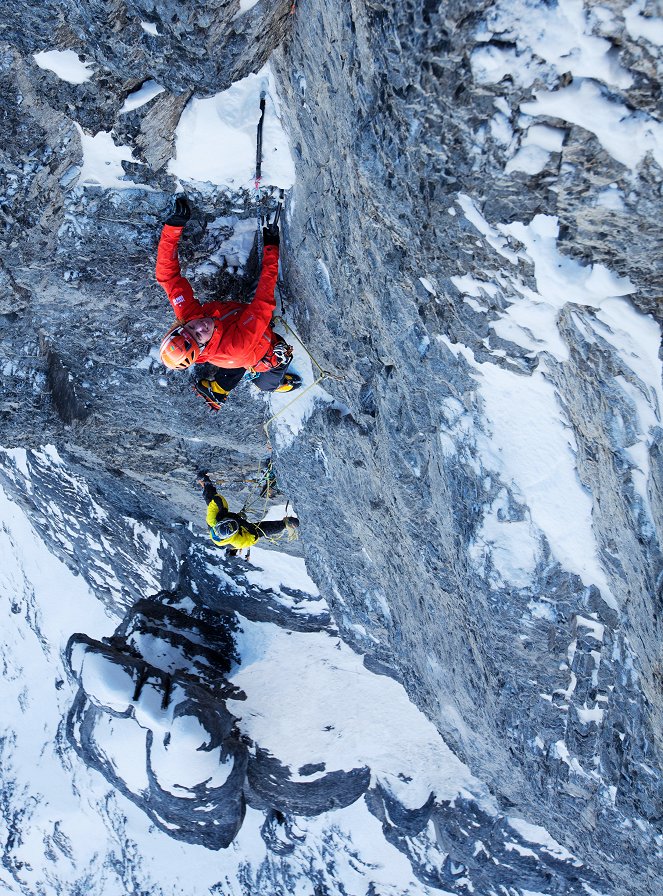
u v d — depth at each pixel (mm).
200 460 9250
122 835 16688
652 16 2443
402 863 12836
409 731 11781
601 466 4234
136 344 7137
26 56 4328
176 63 4176
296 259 5570
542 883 10891
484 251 3699
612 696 5453
